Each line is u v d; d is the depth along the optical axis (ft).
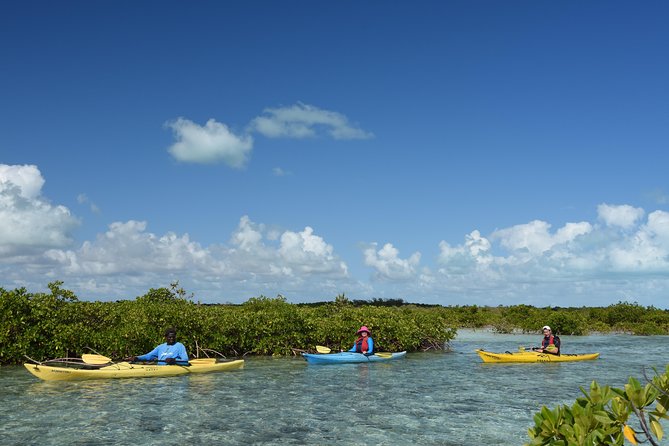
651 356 84.89
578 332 144.77
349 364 69.97
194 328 73.61
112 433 33.37
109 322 71.00
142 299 87.97
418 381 55.67
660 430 13.48
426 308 196.85
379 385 52.75
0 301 61.72
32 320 64.03
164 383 51.67
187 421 36.70
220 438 32.65
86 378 52.44
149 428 34.63
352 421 37.35
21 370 58.65
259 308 94.12
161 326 71.15
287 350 79.66
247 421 36.96
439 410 41.14
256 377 57.00
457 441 32.53
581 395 47.96
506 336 135.64
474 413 40.14
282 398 45.29
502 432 34.63
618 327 161.17
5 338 60.59
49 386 49.06
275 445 31.37
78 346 64.03
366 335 74.69
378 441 32.42
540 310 174.40
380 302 154.61
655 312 167.32
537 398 46.34
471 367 67.92
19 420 36.29
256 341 79.71
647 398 13.57
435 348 95.61
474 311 190.19
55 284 68.18
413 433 34.27
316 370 63.57
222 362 63.57
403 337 86.48
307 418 38.11
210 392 47.55
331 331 83.35
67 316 66.39
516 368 67.41
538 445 14.02
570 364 71.97
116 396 44.86
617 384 54.39
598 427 13.34
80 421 36.17
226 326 76.38
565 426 13.43
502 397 46.78
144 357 58.75
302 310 89.25
